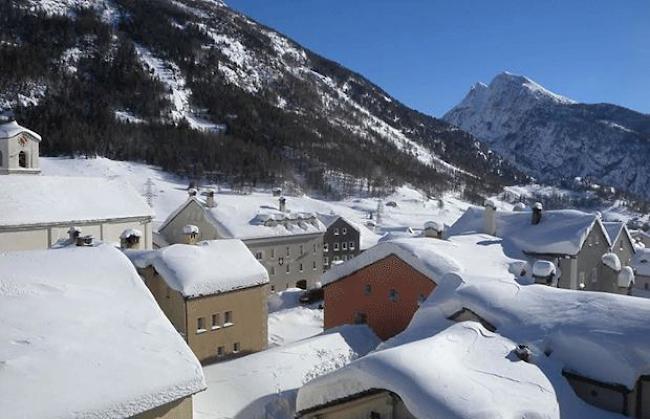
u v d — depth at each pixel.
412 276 26.28
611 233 38.38
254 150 181.88
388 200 171.00
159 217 110.31
